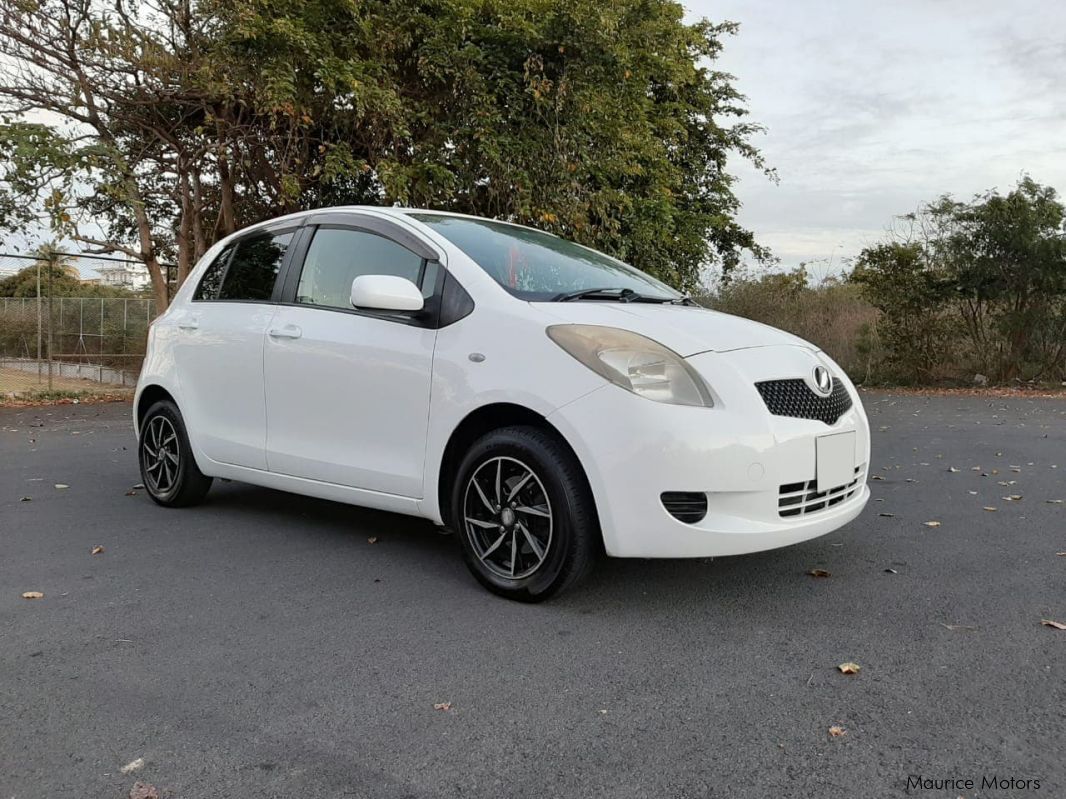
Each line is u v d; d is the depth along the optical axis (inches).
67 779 80.4
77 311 676.1
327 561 154.1
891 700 96.7
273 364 165.0
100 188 428.1
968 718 92.2
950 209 618.5
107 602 131.3
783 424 124.3
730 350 129.0
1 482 231.0
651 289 166.9
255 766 82.9
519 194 424.8
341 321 155.9
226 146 437.7
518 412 130.4
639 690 99.7
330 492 157.0
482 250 151.3
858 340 684.7
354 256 160.7
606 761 83.7
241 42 377.1
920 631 118.6
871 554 159.0
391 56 417.1
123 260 522.6
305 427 160.2
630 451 118.1
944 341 647.8
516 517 130.8
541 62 422.9
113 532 175.0
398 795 77.9
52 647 112.8
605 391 120.6
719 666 106.6
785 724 91.1
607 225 503.8
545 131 438.3
